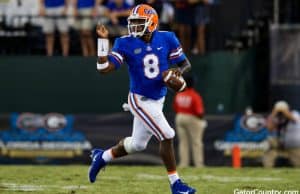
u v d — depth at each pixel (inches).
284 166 2025.1
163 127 1054.4
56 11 2188.7
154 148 2014.0
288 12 2224.4
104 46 1047.6
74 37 2207.2
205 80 2197.3
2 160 2037.4
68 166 1835.6
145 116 1056.8
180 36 2188.7
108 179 1405.0
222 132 2047.2
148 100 1064.8
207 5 2215.8
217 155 2046.0
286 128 2021.4
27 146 2038.6
